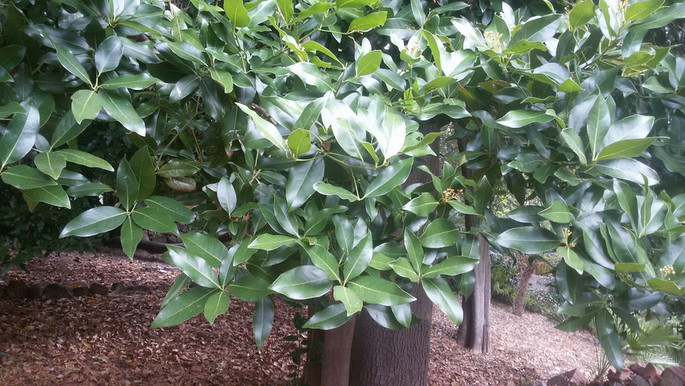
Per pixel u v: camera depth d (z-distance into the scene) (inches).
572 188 51.5
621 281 48.0
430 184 55.7
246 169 52.9
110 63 43.4
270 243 40.4
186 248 42.2
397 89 57.6
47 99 45.2
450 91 61.4
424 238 48.8
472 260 45.1
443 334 387.2
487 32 62.4
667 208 46.2
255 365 261.1
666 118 58.2
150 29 46.3
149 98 58.9
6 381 197.8
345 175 48.3
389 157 42.3
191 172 52.6
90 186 42.9
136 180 43.1
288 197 43.7
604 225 46.1
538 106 56.5
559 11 86.4
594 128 47.4
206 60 50.7
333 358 132.1
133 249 40.3
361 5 55.1
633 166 47.9
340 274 42.4
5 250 204.4
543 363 352.8
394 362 152.7
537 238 48.0
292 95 54.0
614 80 53.8
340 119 42.9
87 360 230.4
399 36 75.5
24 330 246.7
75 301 301.0
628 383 227.3
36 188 38.3
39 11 51.8
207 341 280.7
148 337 270.2
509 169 55.5
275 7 55.3
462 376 305.4
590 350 397.1
